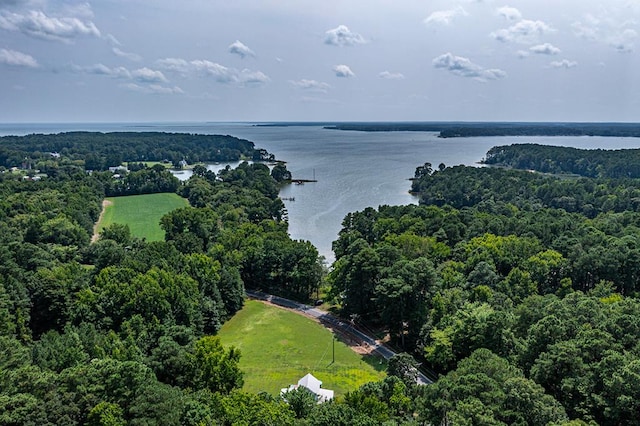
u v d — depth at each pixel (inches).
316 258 3983.8
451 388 1712.6
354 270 3324.3
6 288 2851.9
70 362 2020.2
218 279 3457.2
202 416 1732.3
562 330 2039.9
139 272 3211.1
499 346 2364.7
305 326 3346.5
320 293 3993.6
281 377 2630.4
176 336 2571.4
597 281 3452.3
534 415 1560.0
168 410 1648.6
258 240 4296.3
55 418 1568.7
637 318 2030.0
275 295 3981.3
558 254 3668.8
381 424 1711.4
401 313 2918.3
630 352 1833.2
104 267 3489.2
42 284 2987.2
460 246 4197.8
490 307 2689.5
